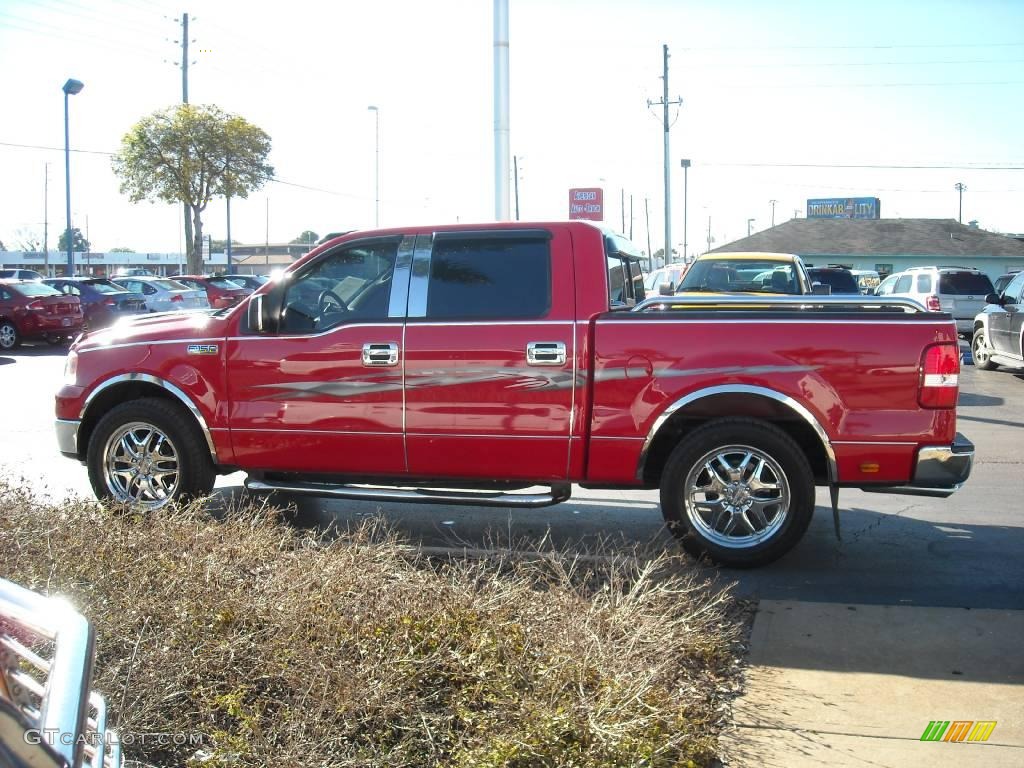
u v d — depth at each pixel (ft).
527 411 19.07
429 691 12.11
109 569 14.55
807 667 14.23
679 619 14.11
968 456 18.06
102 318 81.76
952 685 13.64
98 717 7.64
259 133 122.62
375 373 19.75
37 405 41.55
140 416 21.40
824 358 18.10
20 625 7.02
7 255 292.40
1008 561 19.76
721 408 18.76
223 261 314.14
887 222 190.90
